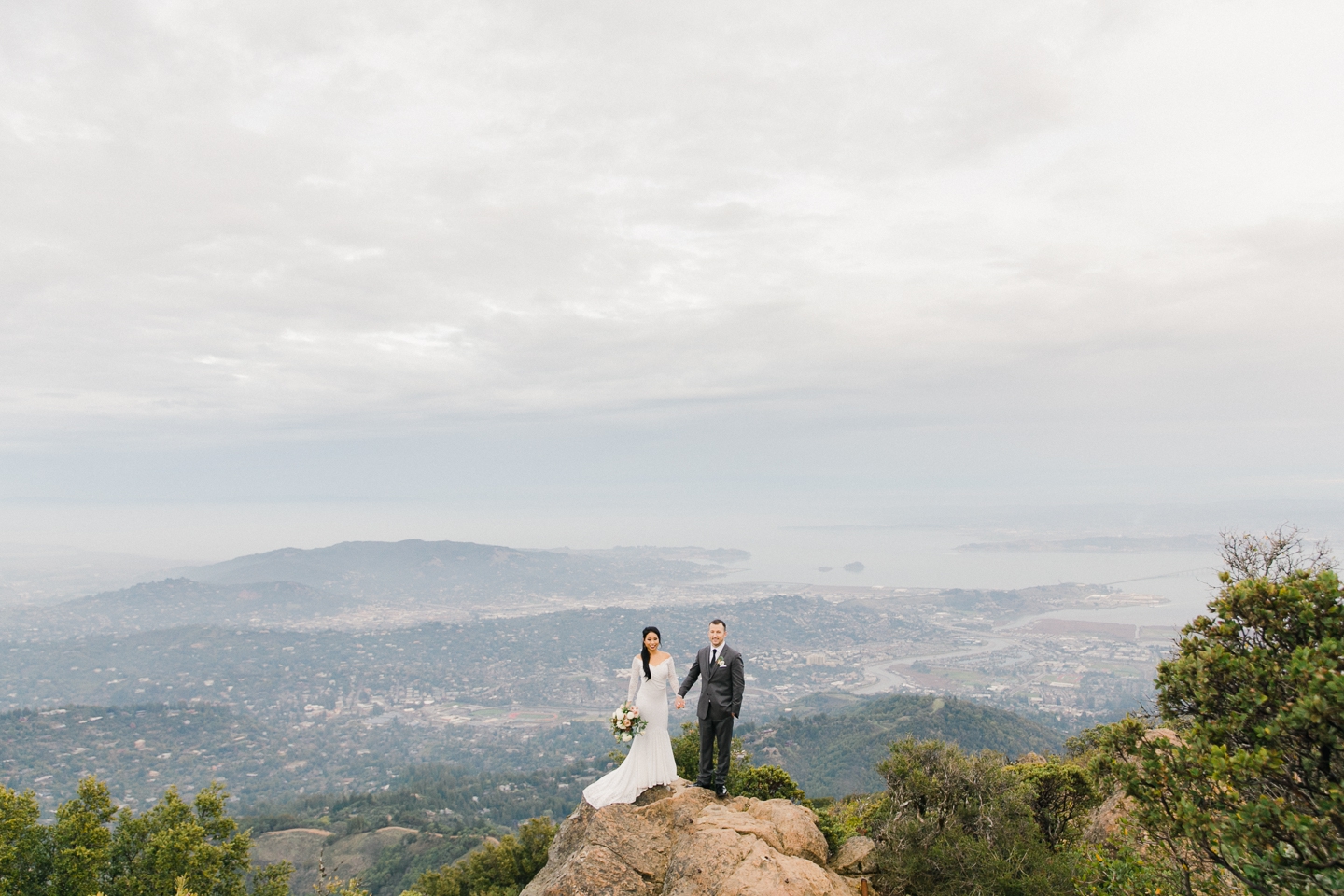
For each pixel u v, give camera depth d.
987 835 9.55
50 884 18.89
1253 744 6.54
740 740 16.66
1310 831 5.45
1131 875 8.05
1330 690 5.59
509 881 33.09
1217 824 6.30
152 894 19.53
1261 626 6.75
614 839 9.20
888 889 9.27
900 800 10.44
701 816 9.57
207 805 22.14
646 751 10.54
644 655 10.76
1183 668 6.97
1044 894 8.61
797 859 8.60
